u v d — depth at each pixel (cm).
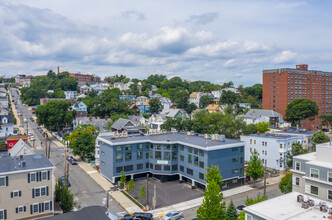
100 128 10844
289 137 7375
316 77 15300
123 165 6262
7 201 3894
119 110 15388
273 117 13500
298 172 4175
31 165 4256
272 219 2686
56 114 11800
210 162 5578
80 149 7850
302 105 12731
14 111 17138
